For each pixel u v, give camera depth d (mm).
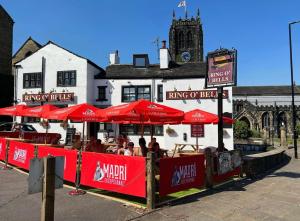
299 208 9078
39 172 5836
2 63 40375
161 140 28281
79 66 30219
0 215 7590
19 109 18156
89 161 10141
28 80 32250
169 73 29188
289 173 16297
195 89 27844
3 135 22234
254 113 75312
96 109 13945
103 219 7453
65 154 11102
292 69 27016
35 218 7406
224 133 26438
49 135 23766
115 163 9375
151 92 29344
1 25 40344
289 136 66375
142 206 8477
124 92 30172
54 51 31328
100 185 9719
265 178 14359
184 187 9836
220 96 13578
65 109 14117
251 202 9547
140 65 30953
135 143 28766
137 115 12438
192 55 74312
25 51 40625
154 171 8453
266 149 30391
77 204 8609
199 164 10703
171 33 76062
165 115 12023
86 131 29156
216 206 8898
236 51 13148
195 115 16047
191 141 26922
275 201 9797
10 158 14727
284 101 85938
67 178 10852
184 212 8211
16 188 10320
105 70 31688
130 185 8922
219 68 13641
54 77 31094
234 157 13320
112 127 29344
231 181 12609
